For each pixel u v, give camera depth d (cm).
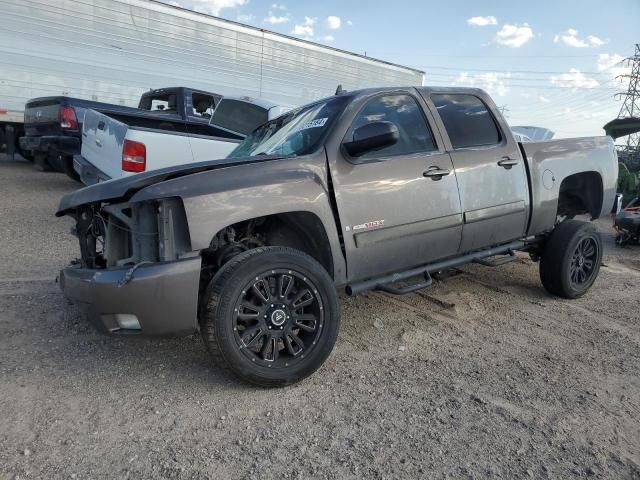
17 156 1548
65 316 440
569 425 309
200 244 312
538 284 592
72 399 318
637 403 337
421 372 369
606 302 541
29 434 280
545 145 516
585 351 414
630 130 1308
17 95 1147
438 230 418
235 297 317
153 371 357
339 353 395
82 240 370
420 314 483
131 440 280
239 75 1409
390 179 390
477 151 452
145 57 1267
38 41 1147
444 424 306
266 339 332
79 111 996
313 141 381
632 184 1167
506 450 283
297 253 338
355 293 385
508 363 388
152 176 323
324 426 300
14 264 571
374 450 280
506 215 470
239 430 294
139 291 304
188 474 256
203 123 1047
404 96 427
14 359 363
